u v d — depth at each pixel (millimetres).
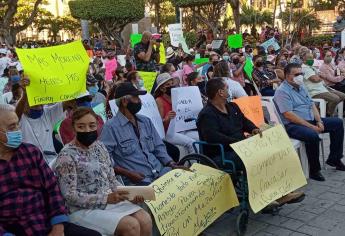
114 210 3742
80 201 3629
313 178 6473
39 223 3256
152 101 5871
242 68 9938
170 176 4383
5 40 25359
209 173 4648
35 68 4324
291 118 6512
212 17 23875
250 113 6227
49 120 4910
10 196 3197
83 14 25250
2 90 8094
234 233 4816
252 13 33531
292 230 4840
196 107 6273
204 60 12156
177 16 24578
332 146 6867
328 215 5207
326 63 11586
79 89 4594
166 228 3998
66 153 3695
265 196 4820
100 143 3979
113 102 5387
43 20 41156
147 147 4766
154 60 9594
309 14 29703
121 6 24672
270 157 5000
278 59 13516
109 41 26000
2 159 3234
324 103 9383
